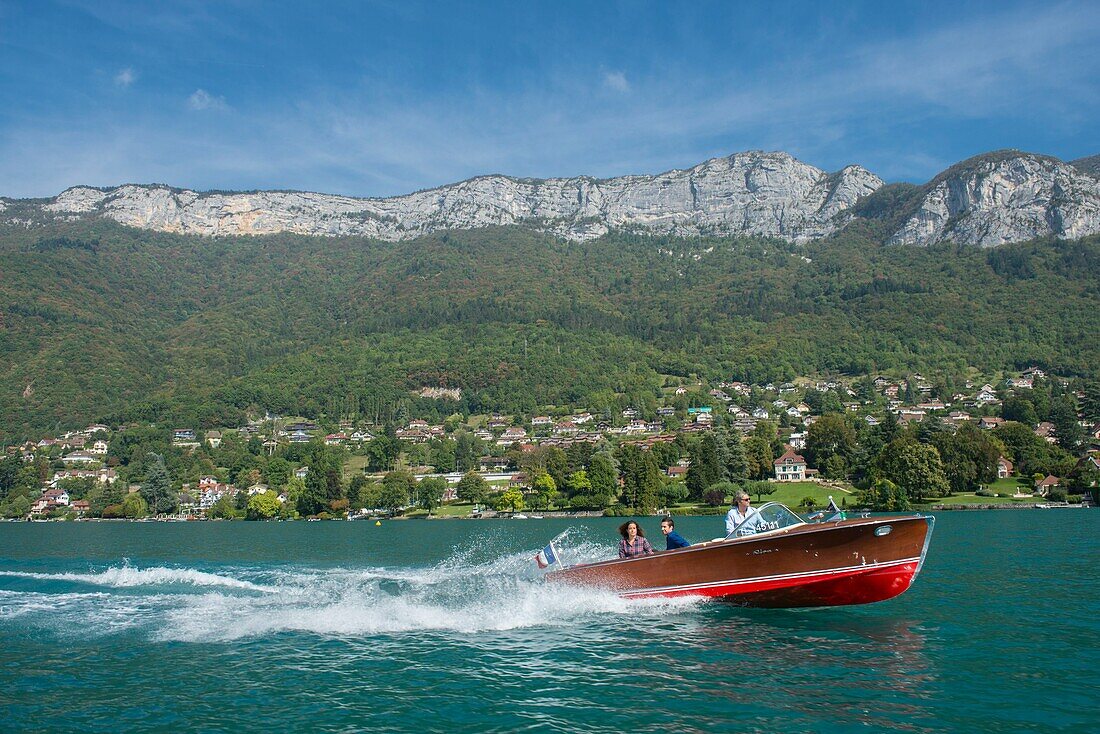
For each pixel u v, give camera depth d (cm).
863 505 8875
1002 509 8506
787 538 1772
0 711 1200
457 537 6084
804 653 1462
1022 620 1748
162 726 1130
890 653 1455
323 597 2275
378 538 6072
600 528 7031
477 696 1241
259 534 6925
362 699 1238
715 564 1839
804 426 16388
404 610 1962
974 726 1070
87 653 1559
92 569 3225
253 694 1271
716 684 1273
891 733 1049
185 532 7462
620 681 1302
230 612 1998
